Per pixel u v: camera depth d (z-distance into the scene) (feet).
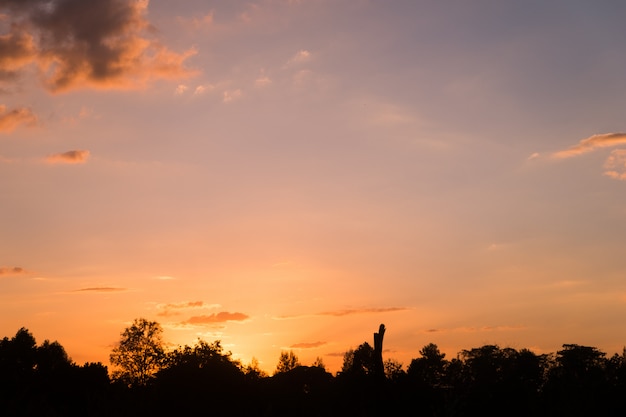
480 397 248.11
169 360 319.47
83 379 337.52
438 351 360.69
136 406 162.71
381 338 290.97
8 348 460.55
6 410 148.56
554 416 162.81
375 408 246.27
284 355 442.91
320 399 271.28
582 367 316.60
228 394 284.20
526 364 325.01
